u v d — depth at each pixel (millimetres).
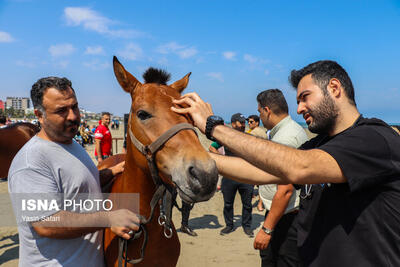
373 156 1124
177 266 3703
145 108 1557
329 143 1198
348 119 1319
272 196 2590
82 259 1520
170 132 1461
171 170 1438
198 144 1448
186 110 1506
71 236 1384
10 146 4098
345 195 1244
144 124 1559
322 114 1317
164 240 1846
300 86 1396
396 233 1125
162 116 1522
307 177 1125
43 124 1459
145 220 1597
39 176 1387
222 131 1276
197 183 1322
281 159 1135
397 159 1141
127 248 1690
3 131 4160
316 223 1368
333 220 1272
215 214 6051
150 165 1536
